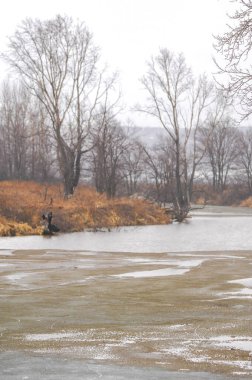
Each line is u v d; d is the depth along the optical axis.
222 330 11.80
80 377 8.69
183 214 57.81
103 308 14.21
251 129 126.44
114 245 34.31
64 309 14.09
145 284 18.06
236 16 17.59
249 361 9.59
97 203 52.03
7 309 14.08
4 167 83.06
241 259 25.11
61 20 60.50
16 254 27.77
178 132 66.69
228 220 60.38
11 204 45.75
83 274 20.55
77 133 61.75
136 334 11.47
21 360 9.62
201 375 8.83
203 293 16.30
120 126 76.56
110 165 64.50
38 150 84.25
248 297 15.59
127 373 8.91
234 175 121.50
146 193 69.44
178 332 11.64
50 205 48.25
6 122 89.00
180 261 24.47
